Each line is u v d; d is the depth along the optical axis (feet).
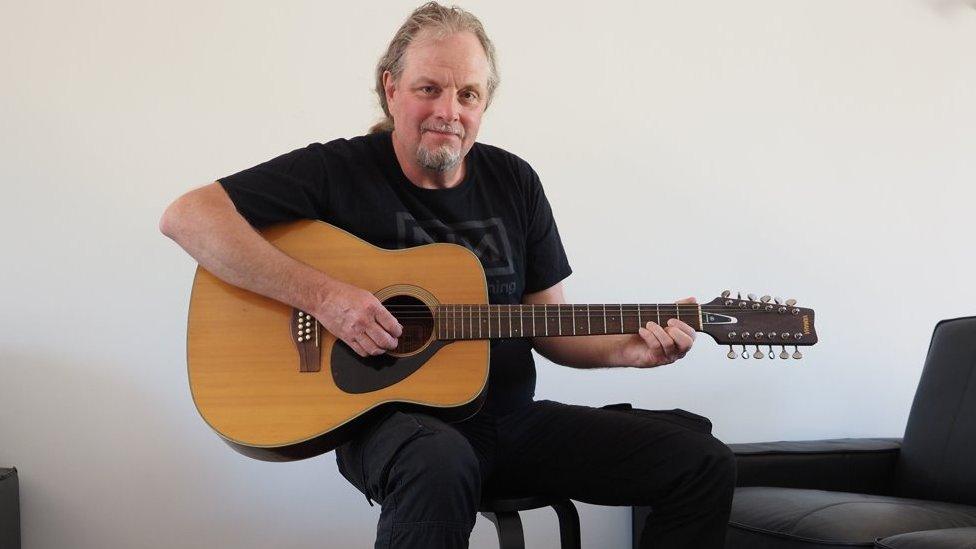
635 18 10.02
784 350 6.06
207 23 8.80
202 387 5.62
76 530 8.27
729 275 10.16
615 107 9.89
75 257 8.39
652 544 5.97
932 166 11.05
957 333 8.33
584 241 9.69
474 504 4.99
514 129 9.54
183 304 8.60
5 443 8.16
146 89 8.63
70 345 8.34
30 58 8.39
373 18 9.23
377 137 6.42
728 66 10.32
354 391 5.64
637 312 5.96
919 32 11.10
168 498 8.45
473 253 6.05
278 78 8.95
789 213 10.43
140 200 8.55
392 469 4.99
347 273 5.93
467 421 6.01
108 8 8.58
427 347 5.81
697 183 10.12
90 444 8.33
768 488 7.83
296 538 8.71
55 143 8.40
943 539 5.78
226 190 5.83
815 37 10.68
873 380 10.61
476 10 9.51
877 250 10.75
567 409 6.33
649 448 5.97
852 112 10.76
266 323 5.74
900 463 8.42
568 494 6.21
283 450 5.54
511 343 6.36
